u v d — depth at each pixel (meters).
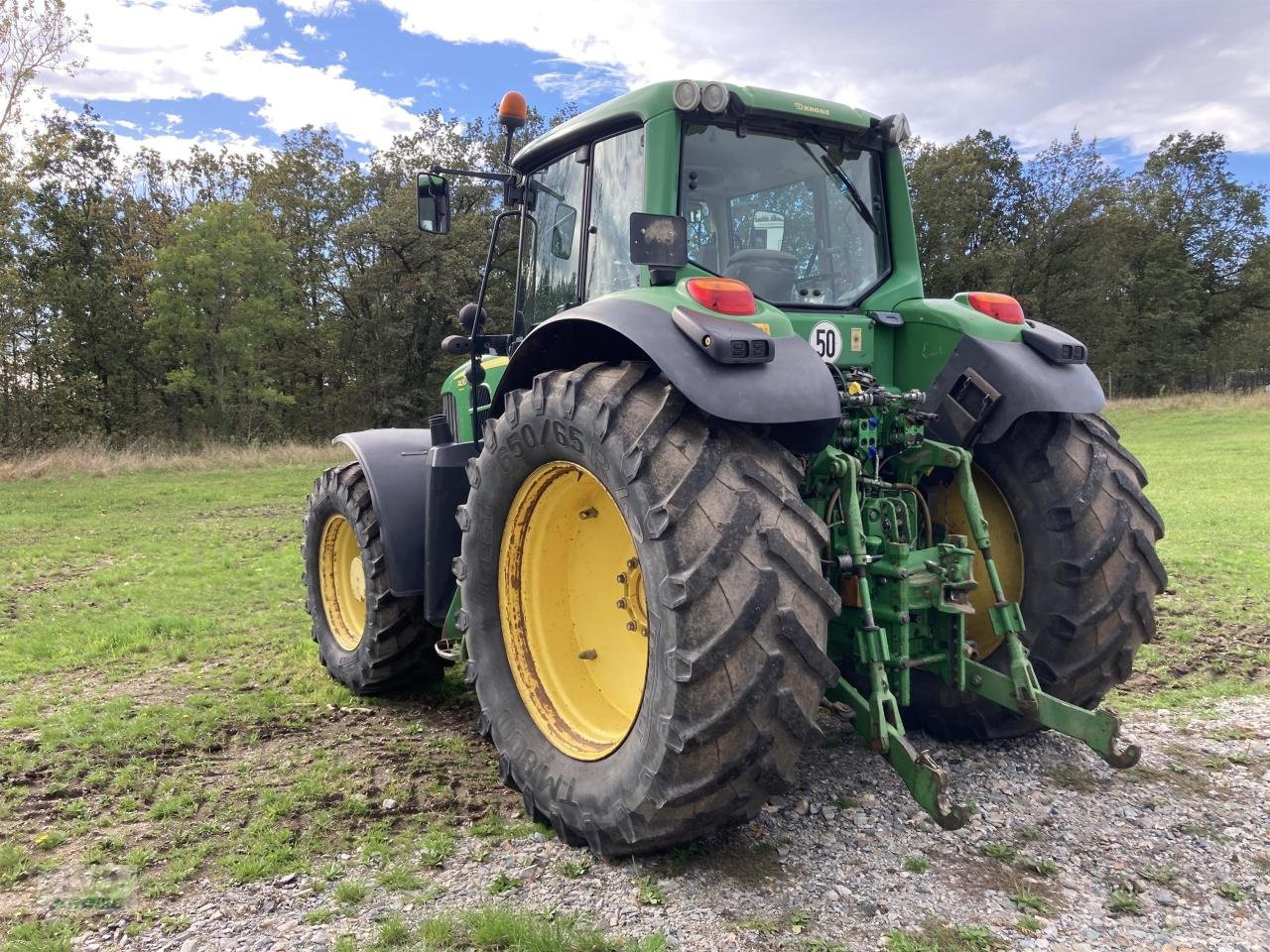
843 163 3.34
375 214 32.47
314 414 35.94
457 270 32.09
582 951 2.09
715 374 2.32
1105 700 3.92
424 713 4.06
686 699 2.21
